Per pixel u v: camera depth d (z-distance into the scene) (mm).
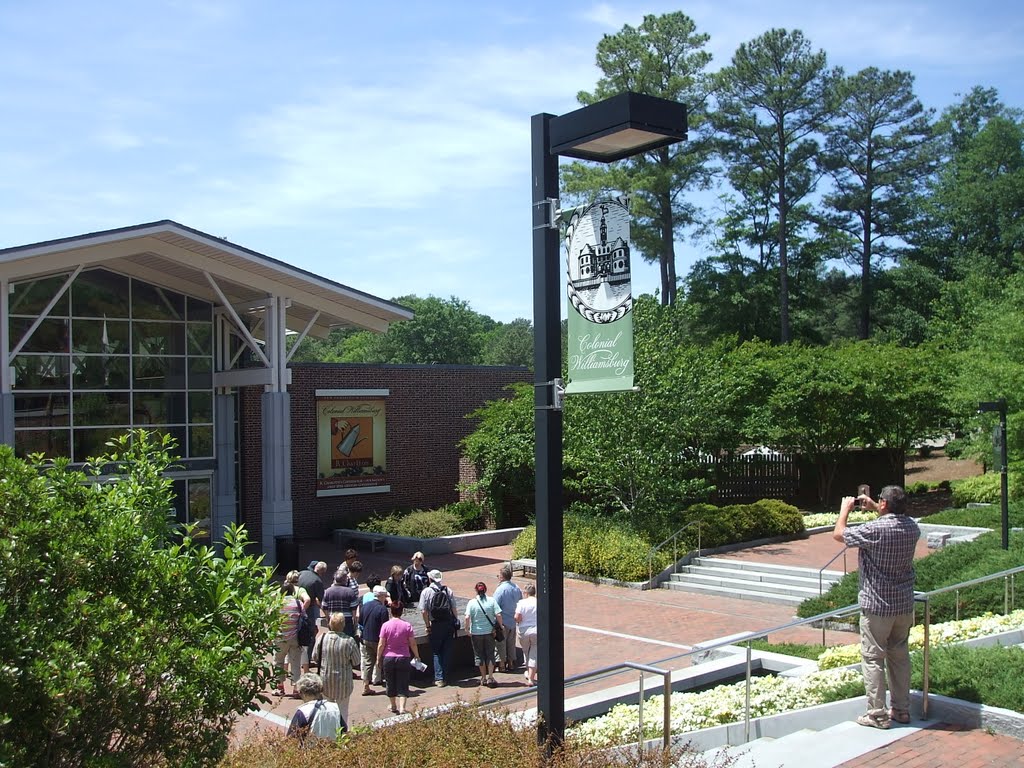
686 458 29219
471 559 27922
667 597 21703
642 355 25906
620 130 6352
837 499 35594
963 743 7680
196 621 5098
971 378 26906
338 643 11305
